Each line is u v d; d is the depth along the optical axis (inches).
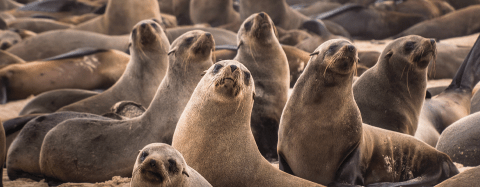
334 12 2474.2
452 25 2268.7
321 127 656.4
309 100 665.0
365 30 2433.6
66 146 751.1
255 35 916.0
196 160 594.6
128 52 1857.8
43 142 773.3
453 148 832.9
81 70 1579.7
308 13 2746.1
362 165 663.8
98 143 745.6
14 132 1002.7
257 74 916.0
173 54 794.8
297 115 673.0
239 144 596.1
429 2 2721.5
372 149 695.1
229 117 587.5
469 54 1182.9
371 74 885.8
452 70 1587.1
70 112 879.1
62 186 701.9
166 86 778.8
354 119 659.4
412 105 859.4
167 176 470.0
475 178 519.2
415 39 843.4
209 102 582.2
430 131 993.5
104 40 1921.8
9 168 815.7
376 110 856.3
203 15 2439.7
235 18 2497.5
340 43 645.9
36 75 1547.7
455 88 1176.2
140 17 2134.6
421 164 715.4
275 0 2233.0
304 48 1818.4
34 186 748.6
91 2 2918.3
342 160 662.5
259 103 896.9
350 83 656.4
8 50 1945.1
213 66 604.7
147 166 463.8
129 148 732.7
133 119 766.5
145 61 1034.1
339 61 627.8
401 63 847.7
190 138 601.6
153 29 1032.2
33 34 2261.3
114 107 925.2
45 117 848.3
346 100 655.8
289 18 2329.0
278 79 919.7
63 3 2817.4
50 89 1557.6
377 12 2431.1
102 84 1603.1
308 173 676.1
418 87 861.2
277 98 908.6
